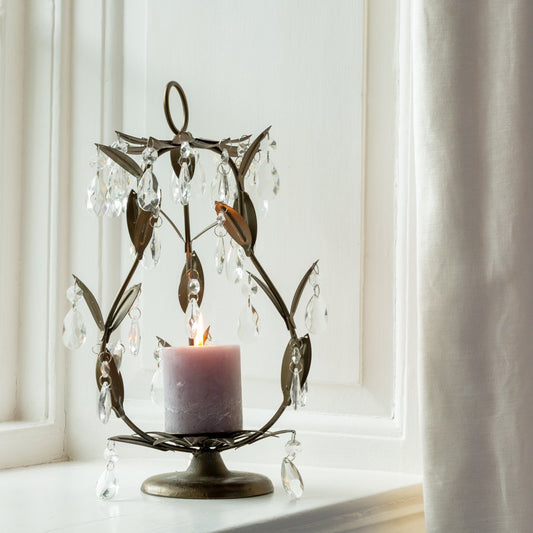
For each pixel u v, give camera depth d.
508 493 1.58
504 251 1.59
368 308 1.77
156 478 1.60
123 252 1.84
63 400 1.83
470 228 1.60
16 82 1.83
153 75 1.84
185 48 1.83
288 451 1.59
